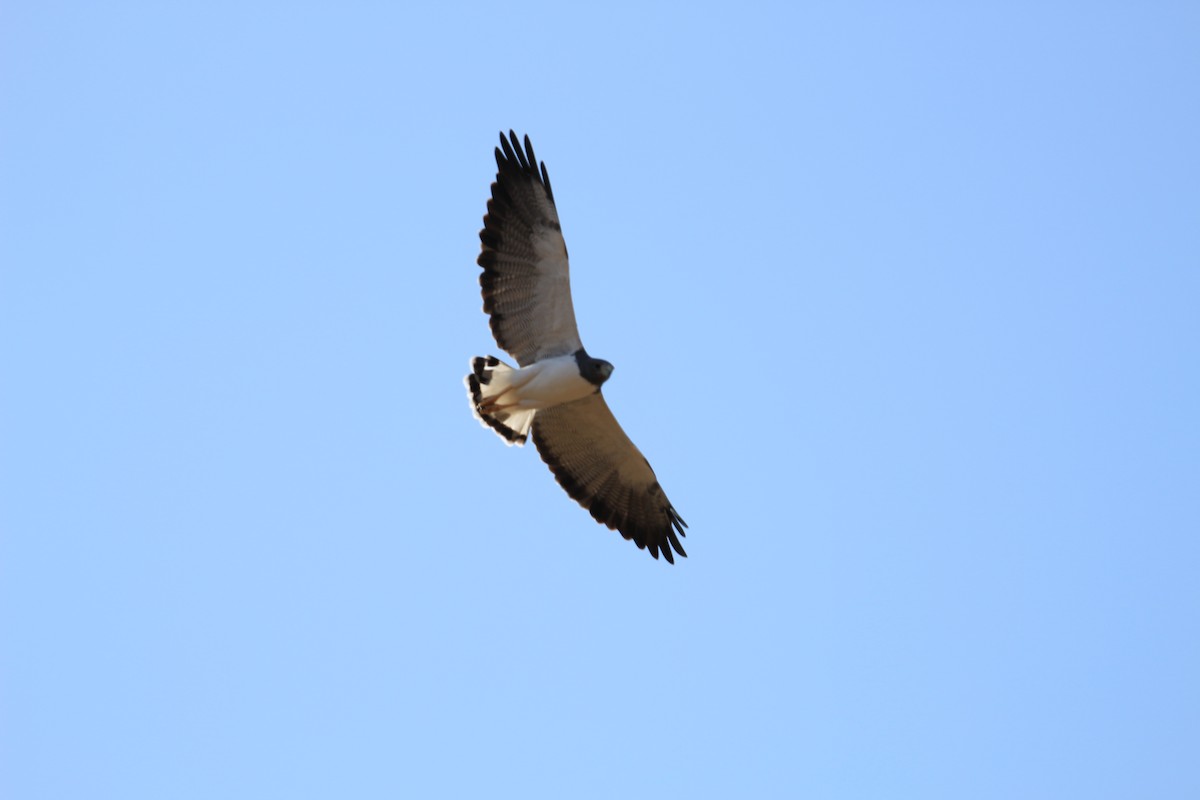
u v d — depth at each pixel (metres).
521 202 16.81
